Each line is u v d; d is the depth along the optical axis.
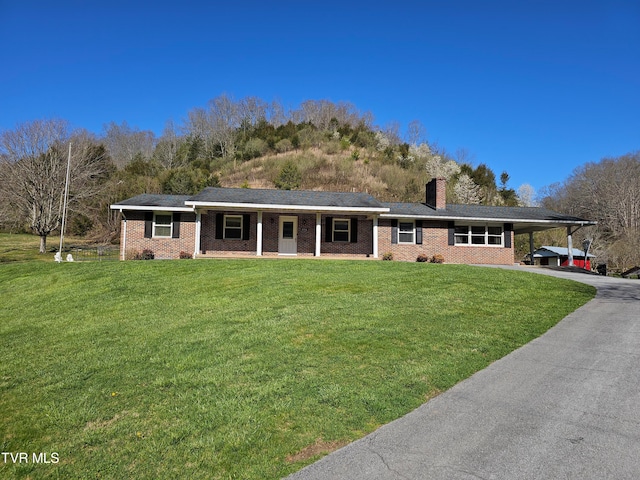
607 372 5.46
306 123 74.94
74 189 36.25
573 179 59.12
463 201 47.75
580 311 8.85
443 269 14.62
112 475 3.68
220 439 4.10
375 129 79.31
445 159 66.25
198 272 13.84
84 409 4.88
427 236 23.14
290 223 22.48
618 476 3.34
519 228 26.61
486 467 3.51
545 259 34.31
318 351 6.32
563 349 6.41
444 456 3.69
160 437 4.21
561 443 3.84
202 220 21.94
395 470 3.52
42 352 7.09
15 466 3.88
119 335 7.75
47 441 4.30
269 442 4.02
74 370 6.12
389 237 22.95
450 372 5.54
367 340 6.75
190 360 6.18
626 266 35.53
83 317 9.27
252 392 5.03
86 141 42.31
